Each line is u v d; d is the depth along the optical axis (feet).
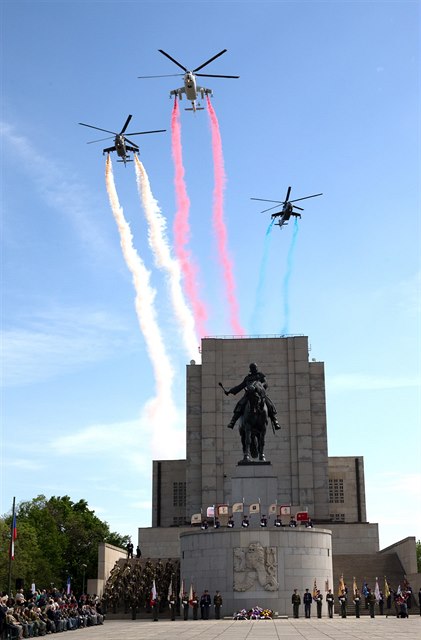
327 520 370.12
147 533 350.02
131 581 271.90
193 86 301.22
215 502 374.43
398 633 152.05
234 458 379.96
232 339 393.70
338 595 247.70
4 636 150.61
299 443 378.94
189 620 227.61
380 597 239.09
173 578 265.13
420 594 243.40
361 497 416.46
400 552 290.76
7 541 387.34
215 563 230.68
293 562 229.86
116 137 309.22
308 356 390.42
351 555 295.48
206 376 389.39
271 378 388.57
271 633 154.81
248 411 262.67
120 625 210.59
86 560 481.87
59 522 487.20
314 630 163.53
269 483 256.32
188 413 390.42
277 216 361.71
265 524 242.78
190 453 385.29
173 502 410.72
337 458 422.00
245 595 225.76
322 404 385.70
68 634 169.89
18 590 198.49
